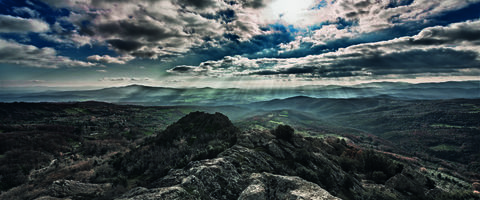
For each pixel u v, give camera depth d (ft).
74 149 399.03
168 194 57.31
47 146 375.66
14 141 354.54
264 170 126.00
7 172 257.96
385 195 132.26
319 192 56.75
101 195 122.52
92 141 445.78
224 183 85.66
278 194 60.80
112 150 397.39
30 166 288.10
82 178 193.77
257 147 174.81
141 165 199.00
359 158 214.48
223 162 103.86
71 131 509.76
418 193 148.36
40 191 185.16
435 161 561.43
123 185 143.64
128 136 525.34
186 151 213.46
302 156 160.76
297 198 54.34
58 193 114.11
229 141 208.44
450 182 339.77
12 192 199.41
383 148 630.74
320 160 169.78
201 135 262.06
